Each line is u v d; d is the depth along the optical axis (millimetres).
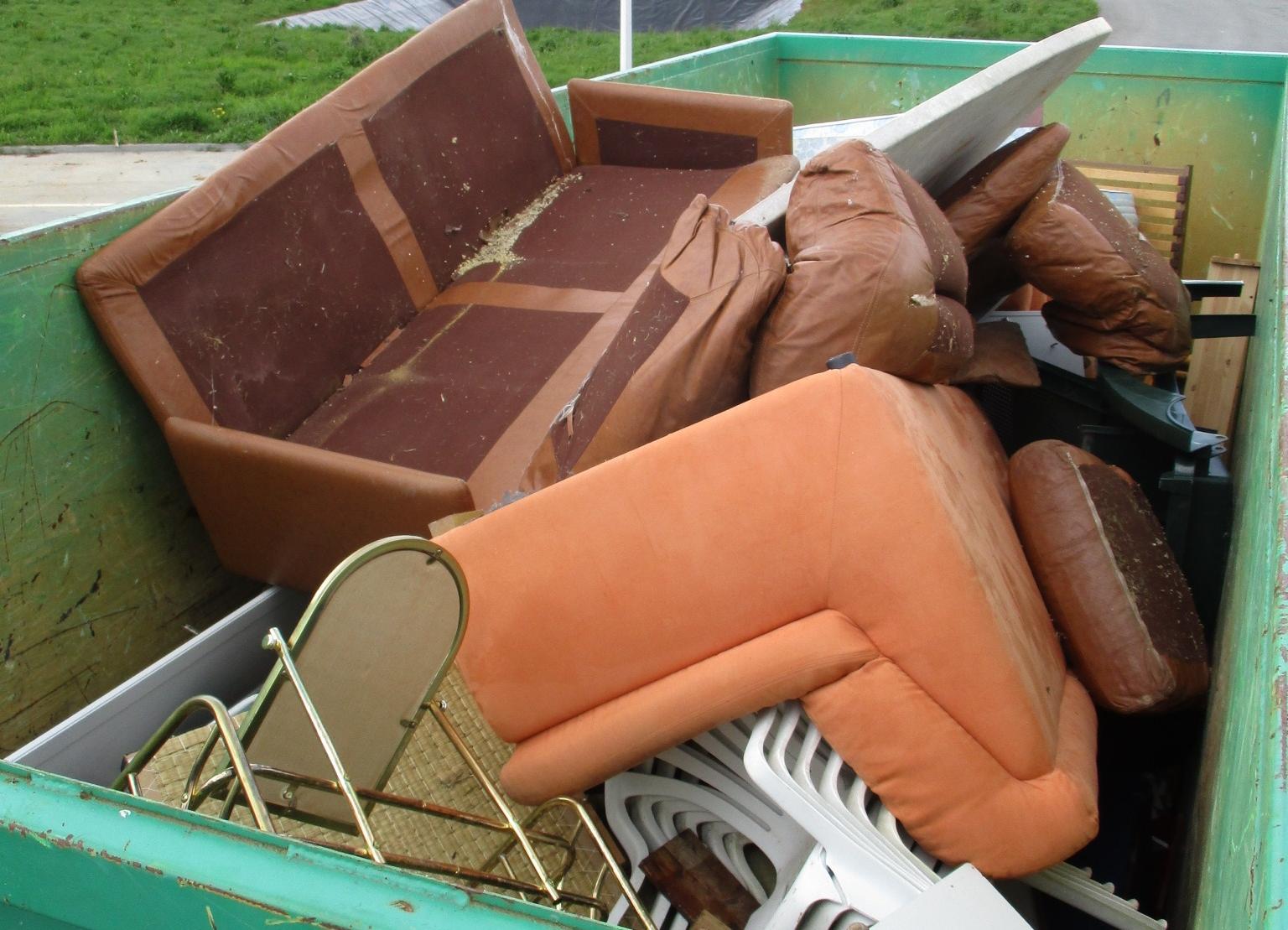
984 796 1528
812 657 1561
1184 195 4375
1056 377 3008
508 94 3818
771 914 1587
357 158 3199
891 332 2068
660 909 1712
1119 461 2840
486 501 2512
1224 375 3701
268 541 2631
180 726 2451
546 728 1706
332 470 2398
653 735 1592
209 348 2740
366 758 1529
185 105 12836
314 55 16359
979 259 3055
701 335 2062
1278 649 993
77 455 2637
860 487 1590
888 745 1543
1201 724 2209
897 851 1508
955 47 5277
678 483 1643
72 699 2682
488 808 1990
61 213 9180
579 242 3607
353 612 1342
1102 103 4816
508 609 1655
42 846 1116
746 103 3852
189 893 1050
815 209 2301
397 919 978
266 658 2693
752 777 1491
